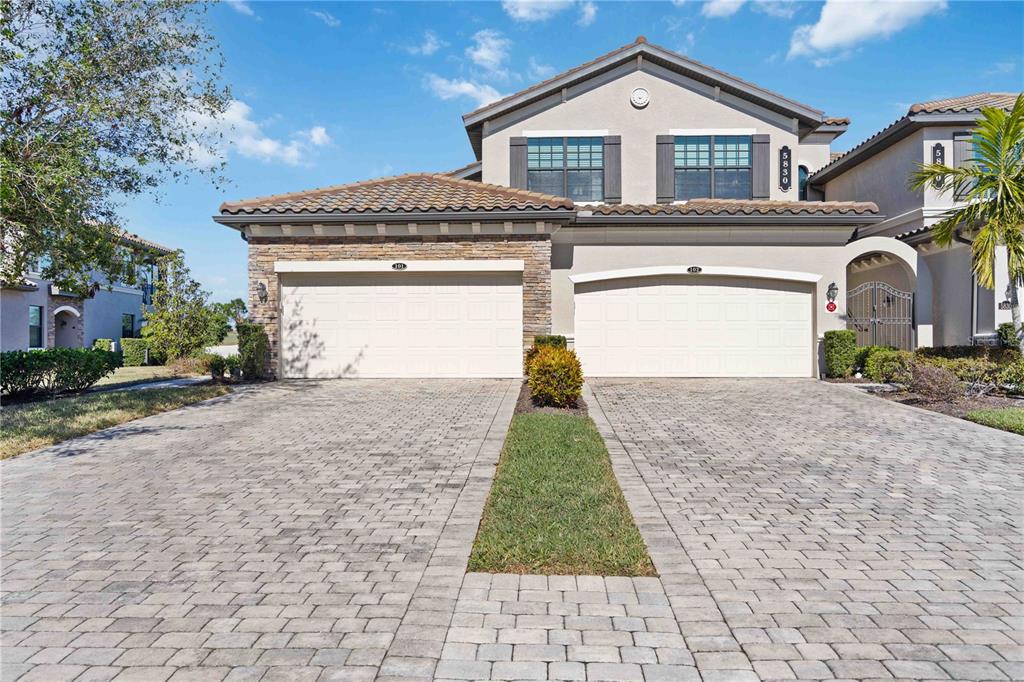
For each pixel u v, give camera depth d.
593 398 11.83
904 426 9.27
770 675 3.12
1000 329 14.48
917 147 16.52
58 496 6.05
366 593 3.99
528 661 3.24
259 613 3.75
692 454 7.59
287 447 8.01
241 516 5.45
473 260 14.26
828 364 14.41
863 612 3.73
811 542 4.82
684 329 14.99
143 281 12.31
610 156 17.89
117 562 4.50
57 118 10.10
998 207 11.73
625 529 5.01
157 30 10.89
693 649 3.34
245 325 14.14
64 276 11.02
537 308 14.27
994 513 5.49
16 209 9.21
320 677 3.10
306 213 13.85
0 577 4.27
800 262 14.95
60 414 10.13
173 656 3.30
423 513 5.49
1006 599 3.90
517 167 18.03
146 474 6.81
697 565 4.39
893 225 17.39
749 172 17.97
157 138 11.18
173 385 14.39
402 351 14.50
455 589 4.03
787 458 7.41
